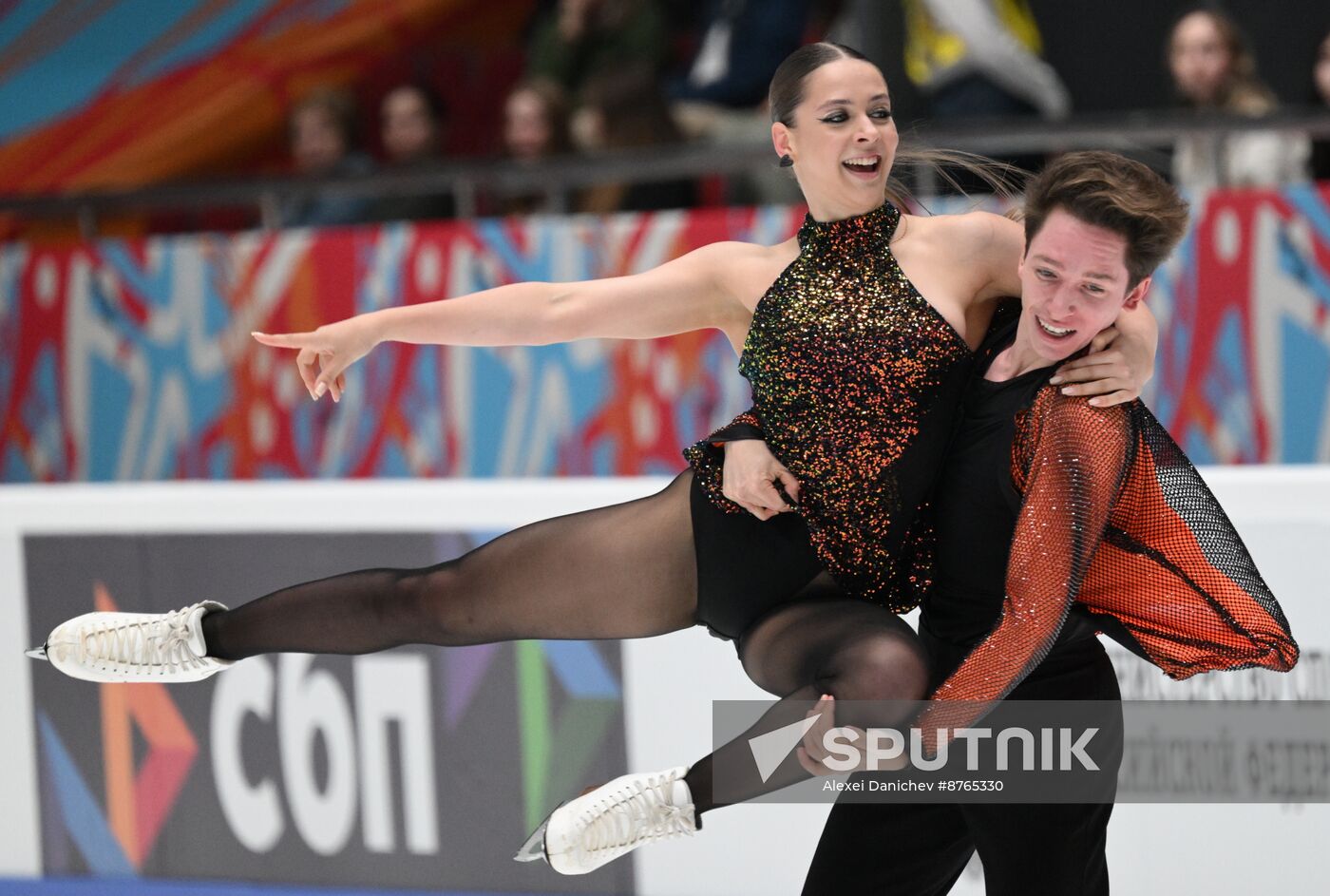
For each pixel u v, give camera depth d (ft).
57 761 42.83
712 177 61.26
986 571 24.91
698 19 74.08
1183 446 49.34
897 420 24.09
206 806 41.70
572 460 53.06
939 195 52.29
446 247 53.52
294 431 56.13
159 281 57.21
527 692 39.04
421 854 40.09
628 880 38.68
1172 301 49.01
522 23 86.07
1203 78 56.18
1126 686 35.19
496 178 56.34
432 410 54.44
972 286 24.71
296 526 40.01
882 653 22.74
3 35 82.17
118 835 42.52
